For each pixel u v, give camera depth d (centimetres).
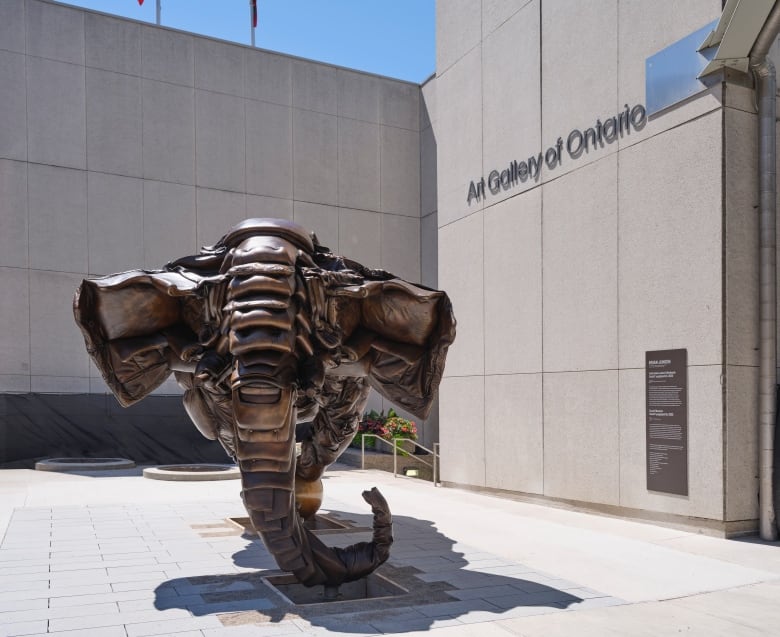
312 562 529
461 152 1388
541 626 500
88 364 1803
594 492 1031
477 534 862
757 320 878
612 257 1021
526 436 1171
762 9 803
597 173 1055
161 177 1908
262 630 486
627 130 1005
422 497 1212
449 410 1375
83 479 1440
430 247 2156
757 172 888
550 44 1162
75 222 1812
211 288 536
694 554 750
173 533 844
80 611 529
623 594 589
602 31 1058
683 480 891
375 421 1920
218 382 537
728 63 867
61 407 1738
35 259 1764
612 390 1009
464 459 1321
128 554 727
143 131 1897
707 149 884
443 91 1453
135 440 1791
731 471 845
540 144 1176
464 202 1370
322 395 698
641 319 967
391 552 751
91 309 561
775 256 872
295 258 537
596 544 801
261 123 2031
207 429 691
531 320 1176
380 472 1648
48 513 998
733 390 854
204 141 1961
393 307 609
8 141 1759
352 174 2139
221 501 1126
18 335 1738
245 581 616
